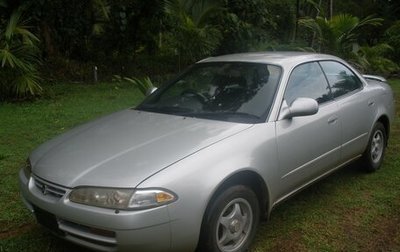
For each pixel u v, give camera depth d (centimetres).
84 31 1375
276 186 382
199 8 1203
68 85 1181
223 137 354
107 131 387
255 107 399
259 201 378
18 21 1012
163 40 1511
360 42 1988
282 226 416
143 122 400
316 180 448
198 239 317
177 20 1194
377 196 483
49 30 1279
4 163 568
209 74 459
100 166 322
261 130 374
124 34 1398
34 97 976
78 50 1420
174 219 303
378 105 544
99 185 305
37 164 357
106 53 1462
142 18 1385
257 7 1433
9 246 374
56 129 738
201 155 329
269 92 409
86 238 308
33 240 385
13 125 759
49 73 1261
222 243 340
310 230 409
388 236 398
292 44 1431
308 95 443
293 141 397
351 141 490
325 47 1295
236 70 448
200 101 426
